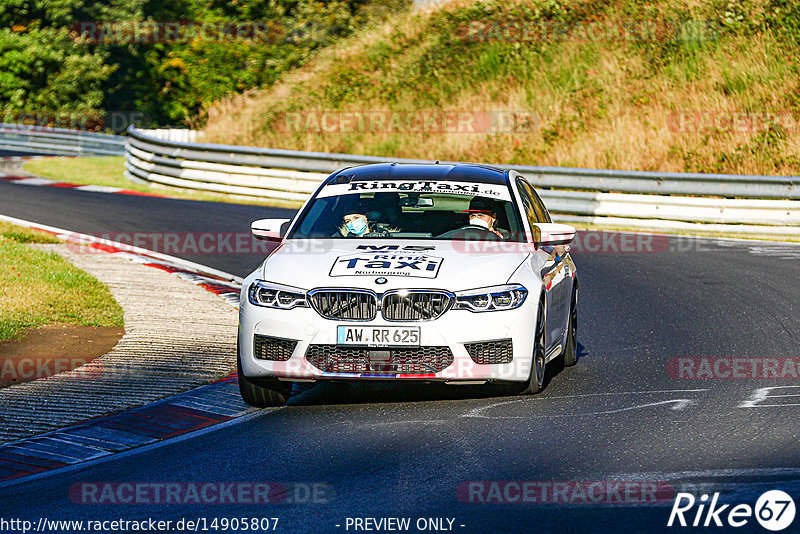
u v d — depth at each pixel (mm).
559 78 105875
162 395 29516
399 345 26922
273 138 106750
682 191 72938
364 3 147000
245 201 87562
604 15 113875
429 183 33000
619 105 99188
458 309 27172
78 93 158500
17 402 28625
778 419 25891
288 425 26453
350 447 24141
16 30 159625
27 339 37000
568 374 32469
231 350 35438
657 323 40812
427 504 19797
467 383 27766
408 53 118250
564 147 94500
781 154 85688
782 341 36906
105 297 44156
